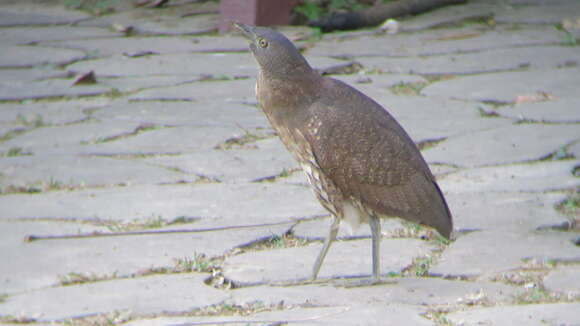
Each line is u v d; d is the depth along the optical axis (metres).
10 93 16.34
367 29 21.61
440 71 17.73
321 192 8.82
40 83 17.05
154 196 11.51
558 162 12.54
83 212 10.99
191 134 14.03
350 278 9.09
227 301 8.49
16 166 12.57
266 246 10.10
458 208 10.96
